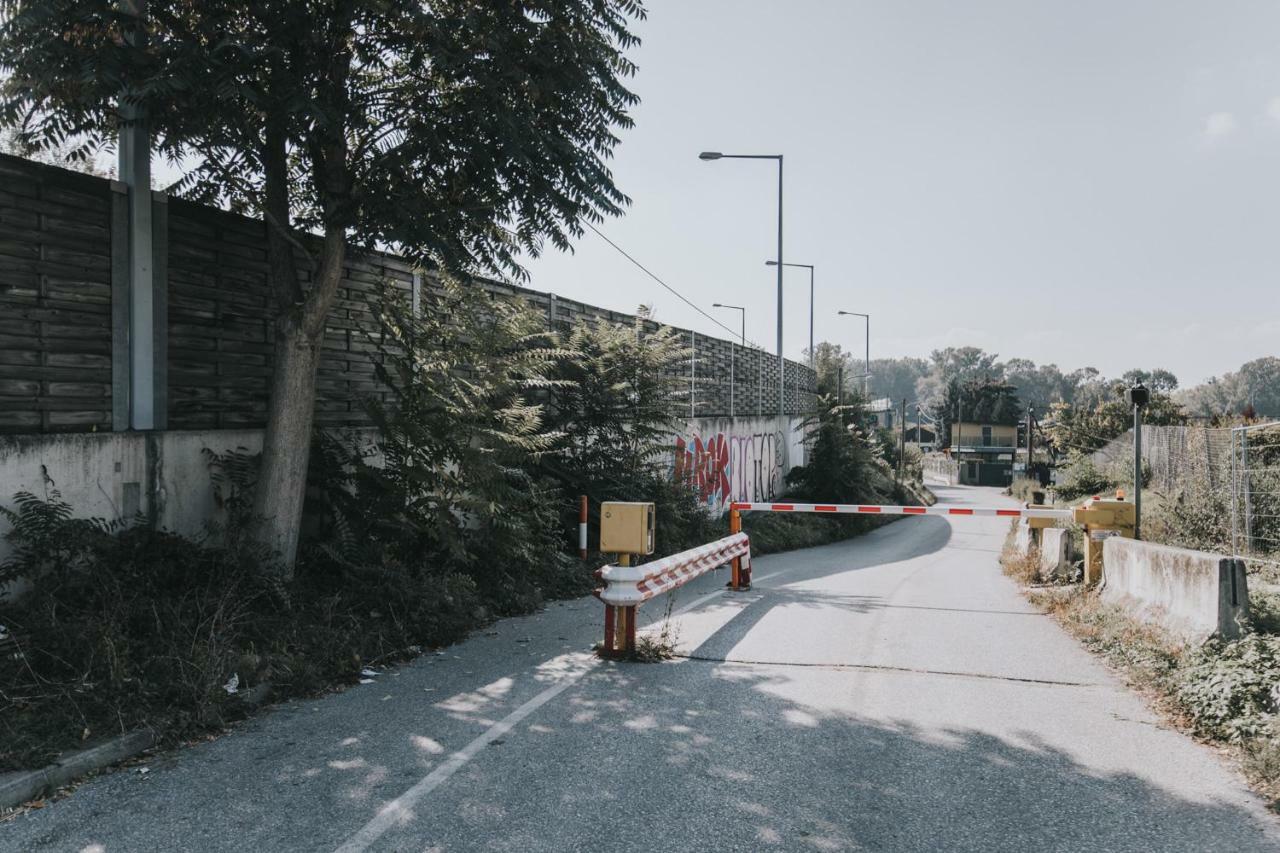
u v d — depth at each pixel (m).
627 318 18.28
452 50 7.20
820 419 33.38
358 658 6.74
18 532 6.23
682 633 8.66
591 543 14.26
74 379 6.98
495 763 4.78
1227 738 5.33
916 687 6.58
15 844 3.74
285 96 6.75
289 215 8.62
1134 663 7.20
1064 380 180.75
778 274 28.36
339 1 6.98
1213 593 7.24
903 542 29.03
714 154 26.94
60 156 9.57
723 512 25.17
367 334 9.99
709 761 4.86
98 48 6.26
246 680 5.86
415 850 3.72
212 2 6.83
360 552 8.62
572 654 7.60
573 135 8.35
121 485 7.34
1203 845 3.88
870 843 3.86
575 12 7.84
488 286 12.81
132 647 5.79
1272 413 154.12
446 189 8.00
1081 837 3.96
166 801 4.21
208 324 8.26
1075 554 13.58
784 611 10.21
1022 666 7.36
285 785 4.43
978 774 4.73
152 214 7.59
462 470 9.47
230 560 7.18
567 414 14.66
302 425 7.98
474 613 8.86
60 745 4.63
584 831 3.93
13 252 6.52
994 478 89.12
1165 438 22.09
